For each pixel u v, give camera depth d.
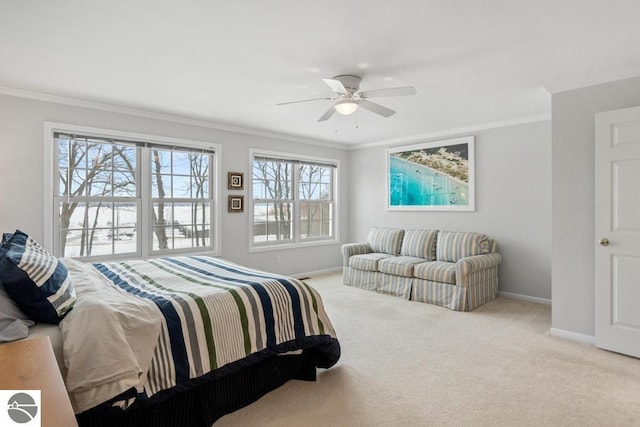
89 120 3.81
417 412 2.05
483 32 2.28
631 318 2.76
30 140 3.47
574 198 3.10
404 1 1.93
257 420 1.99
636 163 2.71
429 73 2.96
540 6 1.98
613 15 2.07
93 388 1.50
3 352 1.21
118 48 2.51
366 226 6.37
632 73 2.80
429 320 3.71
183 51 2.55
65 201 3.72
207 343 1.93
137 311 1.78
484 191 4.88
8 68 2.86
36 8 1.99
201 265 3.00
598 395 2.23
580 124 3.06
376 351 2.92
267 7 1.99
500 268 4.75
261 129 5.14
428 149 5.45
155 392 1.72
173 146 4.43
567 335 3.17
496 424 1.94
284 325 2.28
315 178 6.22
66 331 1.58
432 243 4.95
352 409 2.09
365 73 2.96
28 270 1.62
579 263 3.08
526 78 3.07
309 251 6.02
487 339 3.18
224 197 4.89
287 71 2.92
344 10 2.03
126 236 4.12
